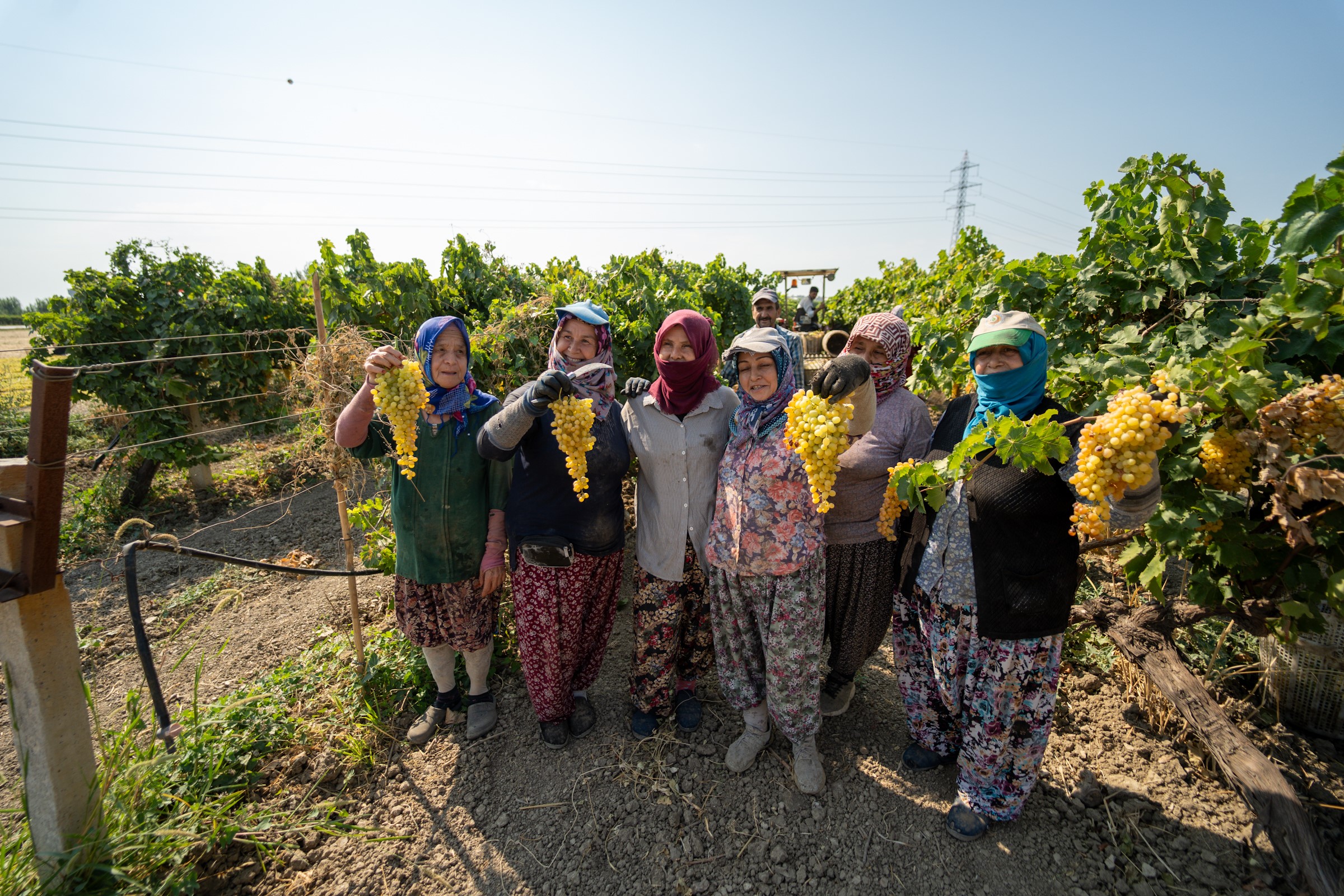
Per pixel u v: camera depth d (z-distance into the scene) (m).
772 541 2.38
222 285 6.73
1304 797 2.57
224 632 4.04
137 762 2.32
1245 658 3.27
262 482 7.09
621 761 2.82
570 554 2.50
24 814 2.13
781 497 2.37
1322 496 1.85
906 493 2.10
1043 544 2.07
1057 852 2.36
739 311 7.60
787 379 2.37
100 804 2.10
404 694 3.19
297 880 2.30
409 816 2.57
